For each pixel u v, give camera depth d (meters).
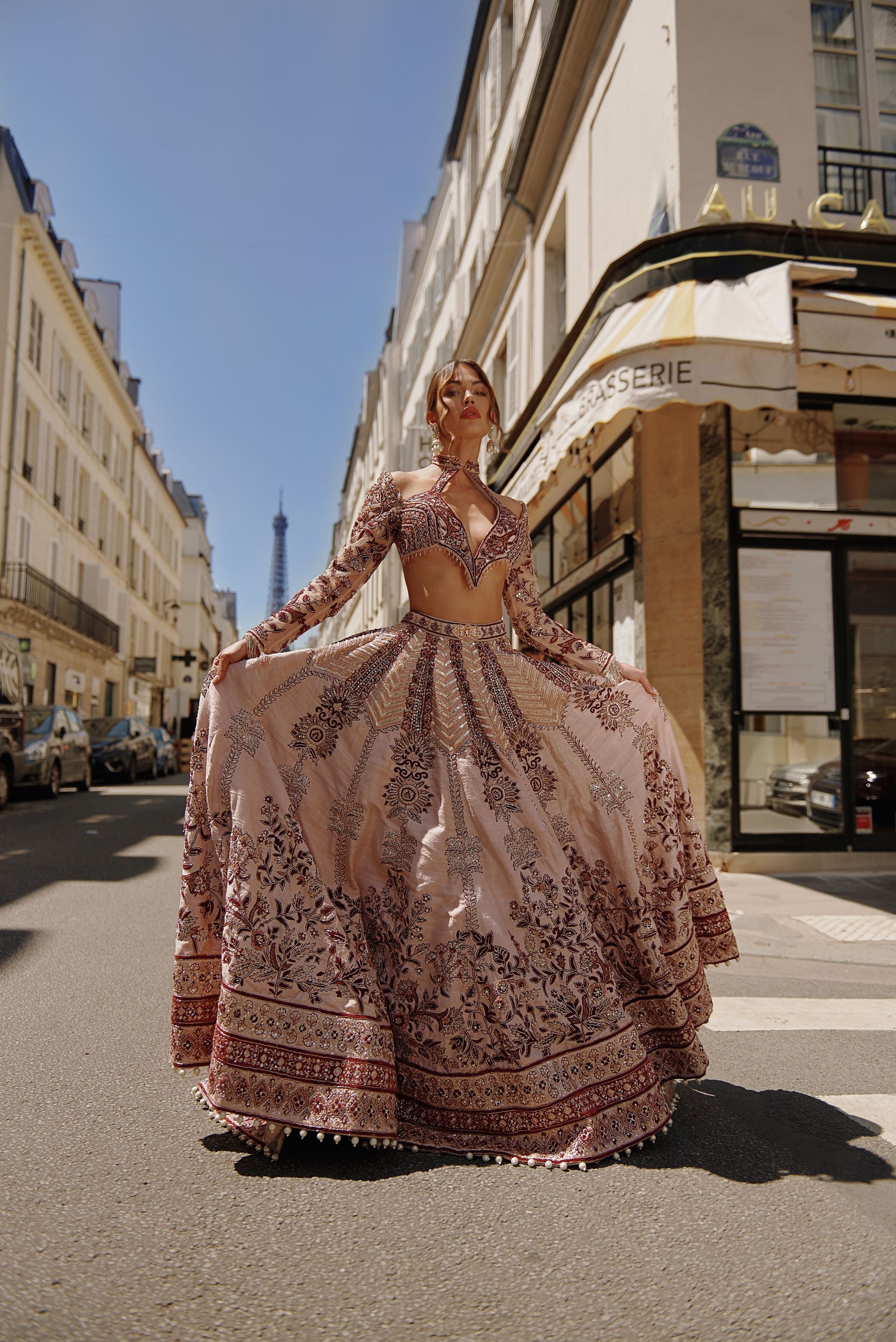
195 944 2.37
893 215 8.49
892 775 7.84
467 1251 1.79
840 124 8.55
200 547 65.75
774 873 7.54
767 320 6.77
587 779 2.69
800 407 7.96
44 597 27.16
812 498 7.89
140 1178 2.10
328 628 52.56
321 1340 1.51
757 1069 3.02
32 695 27.41
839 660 7.80
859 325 6.85
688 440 8.13
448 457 2.82
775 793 7.67
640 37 9.43
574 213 12.23
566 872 2.53
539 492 8.95
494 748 2.59
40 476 27.53
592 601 10.23
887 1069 3.03
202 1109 2.54
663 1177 2.14
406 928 2.39
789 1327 1.56
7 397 24.50
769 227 7.46
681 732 7.90
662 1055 2.55
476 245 19.42
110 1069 2.86
